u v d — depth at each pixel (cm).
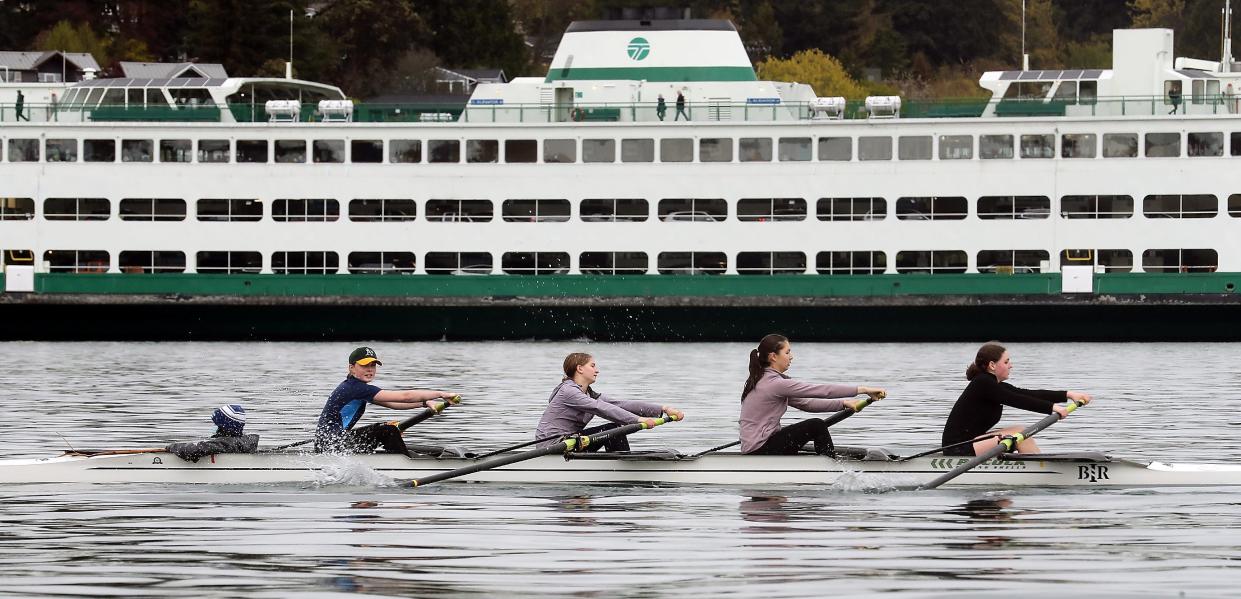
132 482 7744
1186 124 19212
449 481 7706
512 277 19850
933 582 5384
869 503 7112
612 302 19712
